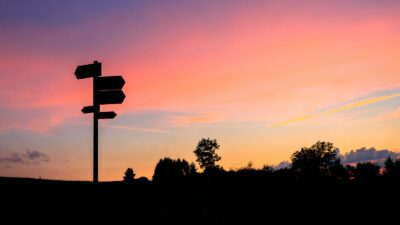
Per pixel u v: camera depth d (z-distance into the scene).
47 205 12.71
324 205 31.66
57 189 14.77
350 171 85.44
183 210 20.47
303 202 32.69
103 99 8.30
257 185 44.88
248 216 22.06
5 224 10.35
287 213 25.56
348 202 33.69
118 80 8.30
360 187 44.88
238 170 49.69
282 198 34.47
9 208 11.62
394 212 27.94
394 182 47.19
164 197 23.42
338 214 26.62
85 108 8.38
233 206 25.44
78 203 13.54
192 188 35.81
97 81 8.35
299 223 21.77
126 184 24.30
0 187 13.15
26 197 12.95
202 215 20.28
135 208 17.80
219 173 48.75
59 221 11.30
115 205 16.94
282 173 51.88
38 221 11.06
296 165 85.94
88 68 8.43
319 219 24.00
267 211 25.44
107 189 20.16
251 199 31.50
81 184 16.48
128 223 14.55
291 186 45.28
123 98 8.28
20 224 10.60
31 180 15.05
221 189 39.47
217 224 18.66
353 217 25.48
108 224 13.34
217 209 22.73
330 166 86.94
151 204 20.00
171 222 17.25
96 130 8.26
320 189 43.12
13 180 14.39
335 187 44.38
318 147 85.75
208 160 93.81
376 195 38.31
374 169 81.00
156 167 88.75
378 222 23.45
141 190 23.61
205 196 28.56
